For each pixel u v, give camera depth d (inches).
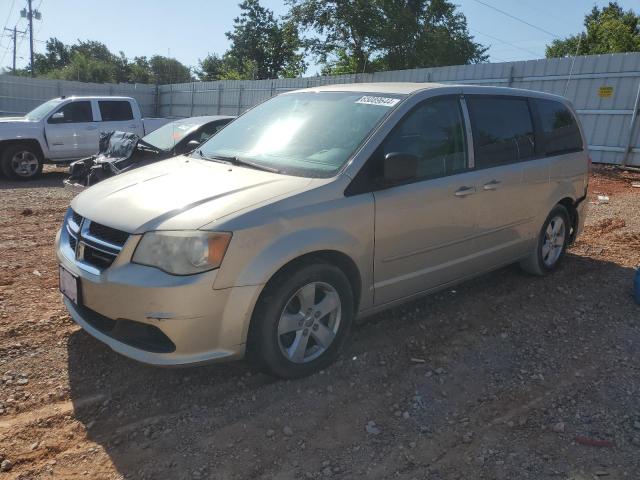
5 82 1076.5
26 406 124.9
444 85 175.0
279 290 127.0
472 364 149.8
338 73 1183.6
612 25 1320.1
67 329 161.6
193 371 140.9
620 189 465.7
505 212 185.5
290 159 152.3
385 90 168.1
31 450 110.5
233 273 119.7
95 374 138.6
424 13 1200.8
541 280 216.2
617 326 175.9
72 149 516.1
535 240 206.5
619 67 558.9
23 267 220.5
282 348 131.9
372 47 1130.0
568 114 225.1
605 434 119.9
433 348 157.6
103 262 126.0
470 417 126.0
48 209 350.3
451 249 168.4
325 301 138.1
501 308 187.5
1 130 479.5
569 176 217.0
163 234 118.8
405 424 122.9
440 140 164.7
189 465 107.7
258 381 137.2
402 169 138.9
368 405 129.4
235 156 163.3
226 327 121.3
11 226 296.8
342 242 135.8
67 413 123.0
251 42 1814.7
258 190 132.6
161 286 116.0
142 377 137.7
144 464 107.7
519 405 131.2
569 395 135.5
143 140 362.0
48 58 3282.5
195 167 158.2
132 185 144.3
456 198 164.6
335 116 162.4
